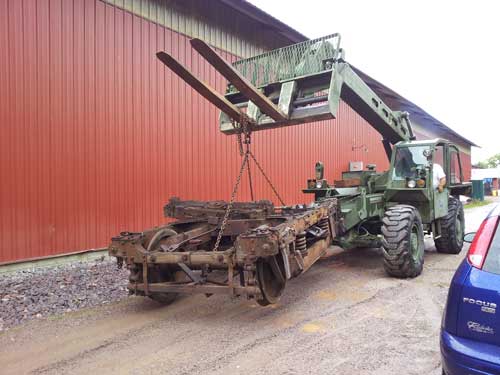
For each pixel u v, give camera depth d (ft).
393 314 15.14
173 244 16.48
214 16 34.68
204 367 11.10
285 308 15.97
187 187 32.04
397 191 23.36
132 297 17.80
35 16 22.99
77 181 25.02
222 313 15.52
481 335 7.90
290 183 44.21
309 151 47.52
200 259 14.08
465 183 30.12
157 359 11.63
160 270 16.22
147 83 29.12
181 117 31.60
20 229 22.49
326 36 19.15
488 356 7.64
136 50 28.43
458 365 7.91
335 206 20.48
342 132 54.90
